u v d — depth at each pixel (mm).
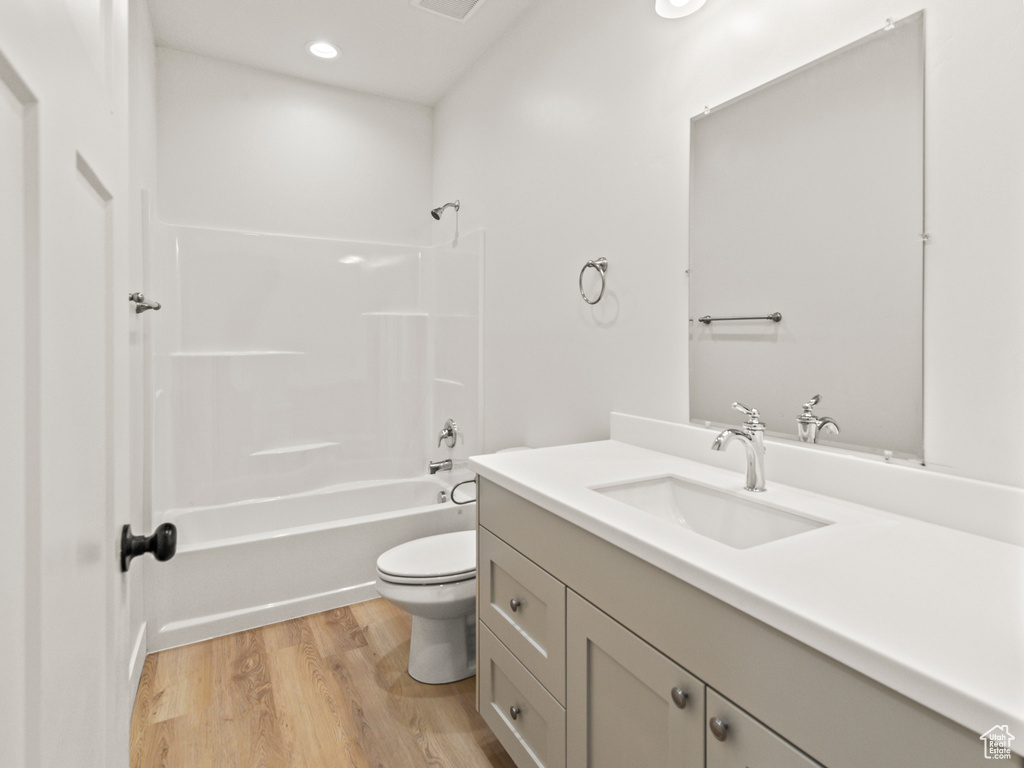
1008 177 990
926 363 1110
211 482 2939
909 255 1134
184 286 2883
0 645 346
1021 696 538
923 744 596
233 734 1715
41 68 412
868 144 1205
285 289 3129
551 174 2326
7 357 366
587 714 1158
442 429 3348
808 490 1305
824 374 1300
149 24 2504
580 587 1173
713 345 1591
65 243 481
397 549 2109
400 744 1681
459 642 2029
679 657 915
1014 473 987
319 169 3217
